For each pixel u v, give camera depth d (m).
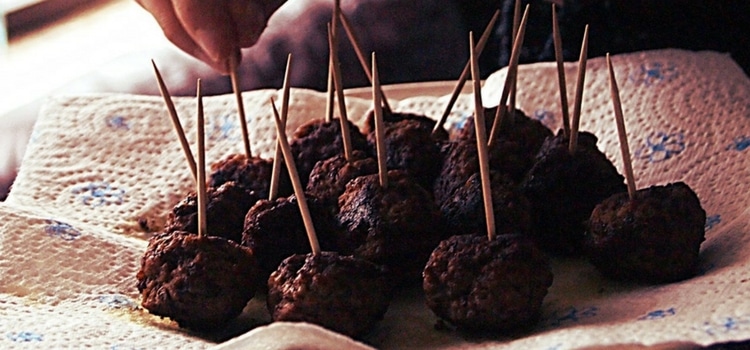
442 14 0.77
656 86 0.52
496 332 0.40
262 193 0.46
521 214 0.43
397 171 0.44
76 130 0.53
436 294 0.40
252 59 0.78
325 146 0.47
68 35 0.87
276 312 0.39
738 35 0.56
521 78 0.54
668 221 0.41
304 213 0.40
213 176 0.47
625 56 0.53
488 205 0.40
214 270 0.40
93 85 0.74
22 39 0.86
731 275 0.39
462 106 0.54
